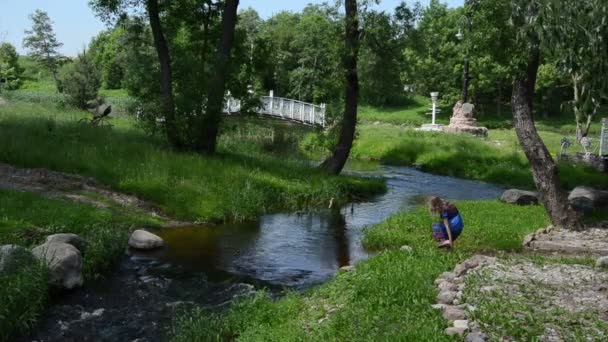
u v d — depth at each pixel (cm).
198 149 2028
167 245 1227
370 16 2003
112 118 3003
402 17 2058
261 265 1130
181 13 2228
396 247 1192
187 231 1355
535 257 1016
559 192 1350
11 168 1563
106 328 818
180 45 2283
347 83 2116
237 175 1744
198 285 998
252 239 1327
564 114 6153
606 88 704
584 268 934
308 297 870
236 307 845
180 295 948
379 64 2144
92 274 1004
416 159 3014
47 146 1772
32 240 1062
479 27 1567
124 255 1130
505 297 758
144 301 917
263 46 2278
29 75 7944
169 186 1578
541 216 1496
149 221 1362
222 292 968
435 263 923
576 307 732
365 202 1888
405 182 2389
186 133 2014
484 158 2858
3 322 766
